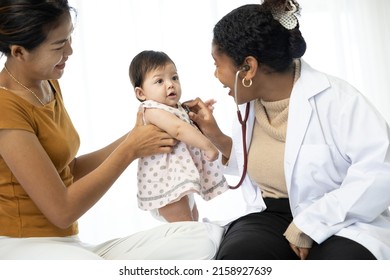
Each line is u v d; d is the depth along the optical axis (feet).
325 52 11.60
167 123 6.22
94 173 5.36
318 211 5.09
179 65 10.77
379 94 11.90
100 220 10.34
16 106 5.25
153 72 6.50
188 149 6.53
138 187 6.61
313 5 11.62
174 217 6.47
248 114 5.90
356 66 11.91
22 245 5.19
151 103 6.45
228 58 5.45
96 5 10.52
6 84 5.48
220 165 6.68
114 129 10.46
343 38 11.83
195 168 6.36
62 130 5.71
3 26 5.07
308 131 5.35
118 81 10.52
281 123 5.65
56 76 5.55
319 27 11.61
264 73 5.44
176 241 5.47
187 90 10.78
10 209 5.32
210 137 6.48
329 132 5.31
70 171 6.34
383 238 5.01
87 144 10.35
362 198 4.96
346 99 5.26
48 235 5.44
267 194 5.98
